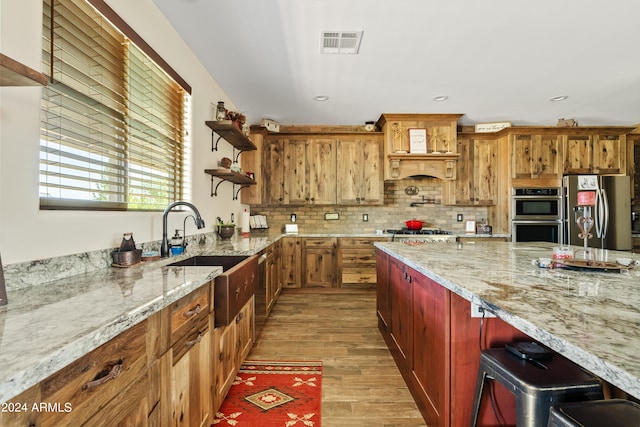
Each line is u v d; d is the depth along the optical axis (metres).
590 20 2.20
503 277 1.26
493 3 2.03
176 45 2.32
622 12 2.11
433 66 2.87
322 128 4.75
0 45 1.05
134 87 1.83
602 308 0.85
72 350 0.64
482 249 2.29
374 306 3.71
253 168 4.40
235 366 1.92
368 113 4.21
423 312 1.66
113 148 1.68
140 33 1.87
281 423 1.66
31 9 1.16
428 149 4.35
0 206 1.04
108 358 0.78
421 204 4.95
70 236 1.33
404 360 2.04
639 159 5.00
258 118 4.39
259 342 2.65
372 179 4.56
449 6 2.05
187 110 2.55
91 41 1.49
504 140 4.49
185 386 1.22
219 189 3.32
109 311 0.86
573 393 0.94
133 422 0.88
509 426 1.30
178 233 2.12
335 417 1.71
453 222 4.95
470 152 4.60
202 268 1.54
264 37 2.40
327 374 2.14
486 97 3.63
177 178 2.42
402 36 2.39
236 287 1.74
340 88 3.36
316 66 2.86
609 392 1.24
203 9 2.07
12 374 0.52
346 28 2.29
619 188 4.29
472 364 1.32
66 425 0.65
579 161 4.39
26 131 1.13
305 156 4.56
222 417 1.70
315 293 4.36
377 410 1.77
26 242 1.13
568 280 1.21
